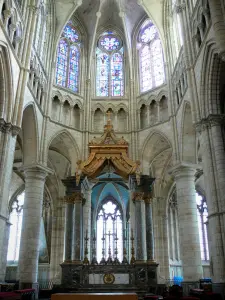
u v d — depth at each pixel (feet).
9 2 62.34
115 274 58.13
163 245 104.37
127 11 111.34
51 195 111.96
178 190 79.20
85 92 102.53
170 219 116.98
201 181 123.44
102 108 101.81
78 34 112.16
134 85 103.91
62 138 93.61
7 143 60.18
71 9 102.27
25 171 80.48
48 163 108.27
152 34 108.88
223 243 51.93
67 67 103.96
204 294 46.01
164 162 108.37
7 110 62.08
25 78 69.15
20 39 69.72
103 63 111.24
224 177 54.90
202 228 122.83
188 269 71.72
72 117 97.14
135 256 63.00
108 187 123.95
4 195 57.11
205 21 65.00
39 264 108.58
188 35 73.61
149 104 97.76
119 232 122.72
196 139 80.43
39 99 84.69
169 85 91.76
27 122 80.79
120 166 65.05
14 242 119.03
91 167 64.44
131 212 78.79
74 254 59.16
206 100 62.85
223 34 50.70
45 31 95.81
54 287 69.87
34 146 81.87
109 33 116.47
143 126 98.12
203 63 63.46
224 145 58.90
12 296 43.73
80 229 60.85
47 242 110.93
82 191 65.36
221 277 50.60
